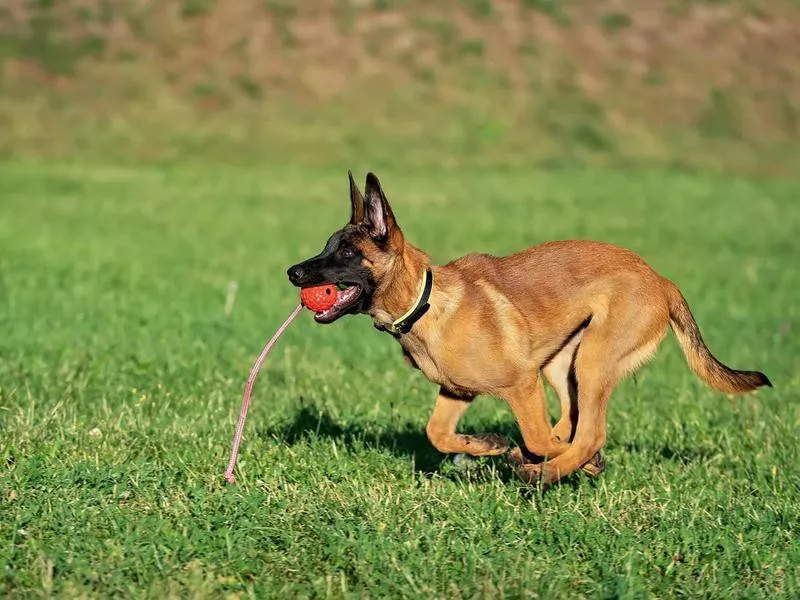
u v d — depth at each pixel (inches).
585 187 1015.6
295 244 683.4
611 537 211.6
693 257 677.3
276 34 1343.5
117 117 1182.3
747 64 1411.2
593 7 1470.2
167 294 505.7
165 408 297.3
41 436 262.1
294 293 526.0
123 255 621.0
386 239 237.8
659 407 335.3
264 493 226.8
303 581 191.8
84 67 1250.6
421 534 207.9
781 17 1502.2
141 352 378.6
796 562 203.5
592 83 1338.6
